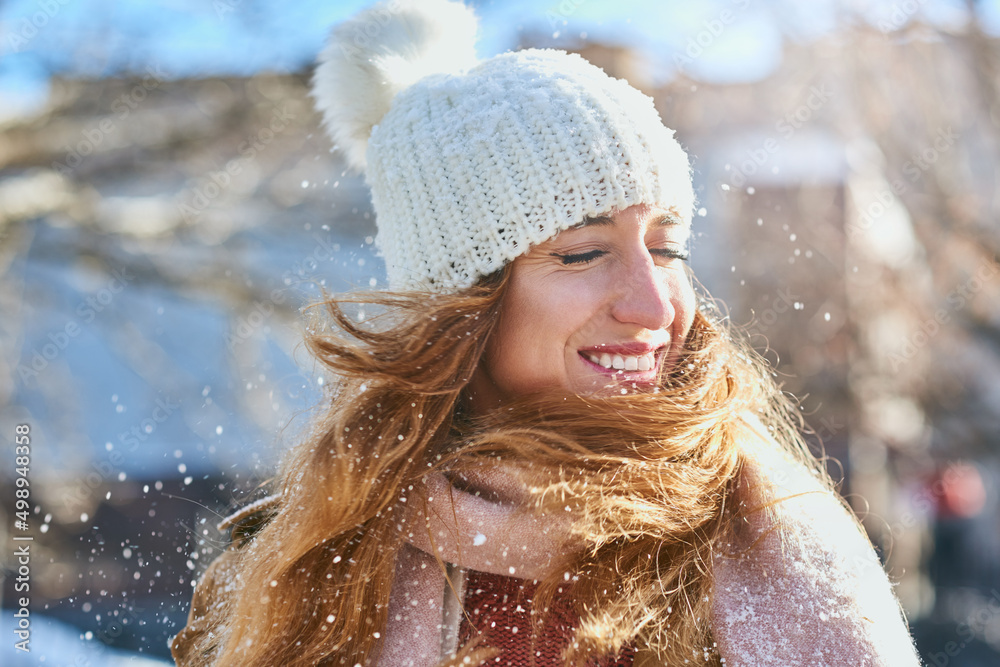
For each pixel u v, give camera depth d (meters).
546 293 1.36
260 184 5.60
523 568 1.30
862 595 1.20
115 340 6.05
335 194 5.60
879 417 7.00
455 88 1.49
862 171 6.38
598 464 1.30
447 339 1.37
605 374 1.36
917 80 6.14
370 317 1.51
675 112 5.96
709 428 1.33
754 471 1.32
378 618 1.34
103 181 5.57
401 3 1.70
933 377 6.67
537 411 1.36
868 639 1.16
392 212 1.54
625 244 1.35
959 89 6.13
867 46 6.00
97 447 7.06
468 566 1.32
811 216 6.45
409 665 1.32
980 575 9.11
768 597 1.21
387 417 1.42
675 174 1.39
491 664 1.31
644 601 1.25
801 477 1.34
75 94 5.20
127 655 1.91
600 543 1.24
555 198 1.35
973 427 6.67
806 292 6.50
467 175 1.42
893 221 6.88
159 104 5.36
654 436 1.31
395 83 1.65
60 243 5.45
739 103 6.37
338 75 1.69
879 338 6.74
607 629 1.21
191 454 6.64
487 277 1.41
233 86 5.23
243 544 1.63
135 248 5.48
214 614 1.58
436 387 1.37
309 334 1.50
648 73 4.82
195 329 7.02
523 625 1.32
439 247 1.46
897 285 6.59
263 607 1.39
